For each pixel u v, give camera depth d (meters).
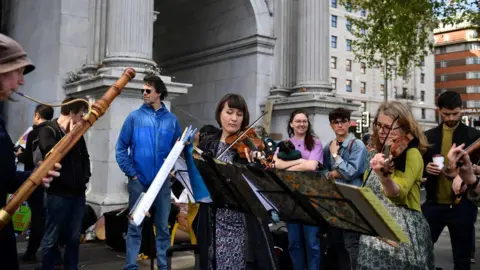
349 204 2.41
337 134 5.59
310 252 5.30
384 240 3.04
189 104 14.88
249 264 3.08
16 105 11.96
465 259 4.59
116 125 8.51
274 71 12.90
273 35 12.97
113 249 7.28
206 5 14.10
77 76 9.59
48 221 5.04
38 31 10.97
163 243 5.59
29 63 2.47
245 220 3.14
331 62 58.00
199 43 14.59
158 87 5.83
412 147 3.05
